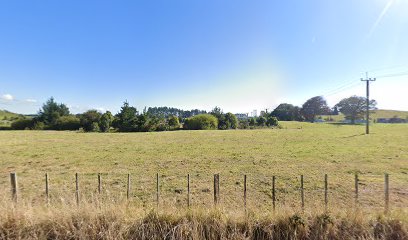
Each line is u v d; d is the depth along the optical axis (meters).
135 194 7.93
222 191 8.32
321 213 4.30
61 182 9.40
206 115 51.84
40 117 59.69
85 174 10.91
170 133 37.16
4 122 65.44
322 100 109.88
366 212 4.53
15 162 14.07
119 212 4.36
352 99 92.25
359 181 9.59
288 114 104.69
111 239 3.95
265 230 4.09
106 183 9.29
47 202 5.36
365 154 16.44
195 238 3.97
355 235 4.00
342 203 7.09
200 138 29.19
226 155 16.31
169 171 11.48
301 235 4.04
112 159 14.88
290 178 10.04
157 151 18.33
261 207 6.02
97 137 30.86
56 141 25.81
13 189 5.43
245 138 29.08
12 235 4.07
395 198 7.64
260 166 12.62
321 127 58.66
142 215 4.34
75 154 16.91
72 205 4.55
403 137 30.02
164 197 7.64
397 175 10.66
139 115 48.34
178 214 4.34
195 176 10.48
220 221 4.20
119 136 32.44
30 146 21.42
